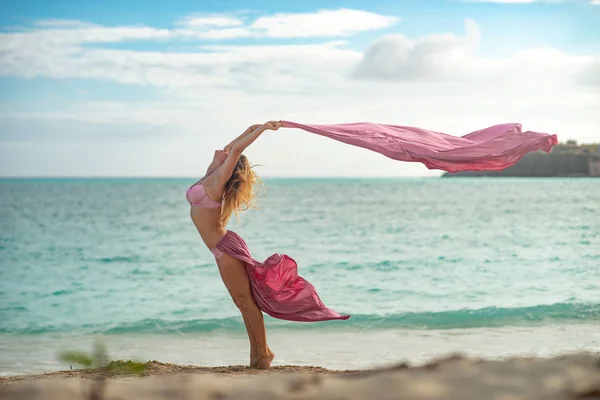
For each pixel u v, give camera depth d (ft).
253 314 18.54
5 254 65.10
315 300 18.53
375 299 39.52
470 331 30.45
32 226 98.84
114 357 26.45
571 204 144.25
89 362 8.75
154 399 9.89
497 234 79.36
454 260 56.59
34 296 42.47
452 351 26.32
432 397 8.81
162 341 29.99
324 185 390.01
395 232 83.82
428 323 32.40
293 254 61.93
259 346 18.52
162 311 36.99
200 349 28.17
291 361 24.89
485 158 19.40
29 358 26.86
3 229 93.86
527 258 57.21
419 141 19.97
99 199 198.80
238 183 18.39
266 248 67.72
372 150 19.58
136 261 58.65
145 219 112.88
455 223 97.19
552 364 11.05
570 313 33.86
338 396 9.14
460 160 19.53
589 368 10.54
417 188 302.25
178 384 10.82
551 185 308.40
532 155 490.90
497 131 20.36
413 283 45.24
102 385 10.29
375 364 24.26
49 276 50.85
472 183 425.69
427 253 61.93
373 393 9.18
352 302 38.58
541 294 40.11
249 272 18.58
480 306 36.35
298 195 219.41
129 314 36.40
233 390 10.18
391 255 60.59
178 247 69.82
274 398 9.49
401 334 30.07
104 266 55.88
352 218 110.42
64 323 34.47
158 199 199.52
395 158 19.51
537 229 85.46
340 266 53.47
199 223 18.60
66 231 90.17
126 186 372.38
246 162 18.72
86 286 46.03
